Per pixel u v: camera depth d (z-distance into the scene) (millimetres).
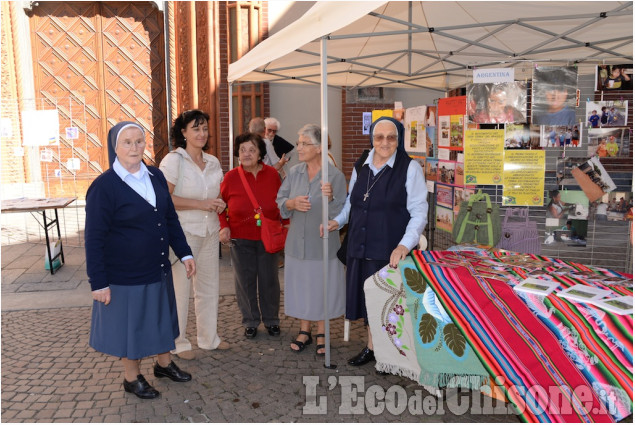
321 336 4098
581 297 2592
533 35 4910
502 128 4430
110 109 10812
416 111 5559
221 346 4176
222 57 8828
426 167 5391
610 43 4867
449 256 3375
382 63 5965
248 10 8586
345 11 3076
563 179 4191
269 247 4059
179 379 3604
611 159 7406
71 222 9234
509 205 4180
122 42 10719
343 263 3896
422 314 3125
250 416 3166
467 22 4574
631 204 4125
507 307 2771
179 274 3838
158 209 3182
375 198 3520
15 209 5871
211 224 3916
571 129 4043
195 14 8883
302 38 3672
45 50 10555
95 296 2979
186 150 3803
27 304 5238
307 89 8961
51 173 10711
